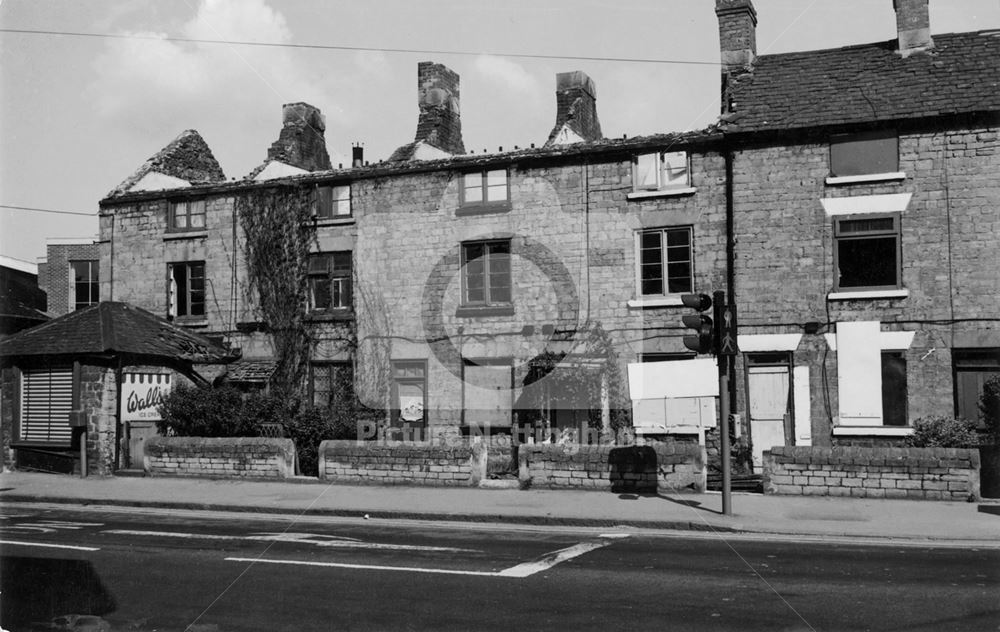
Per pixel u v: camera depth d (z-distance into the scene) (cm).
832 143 1998
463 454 1745
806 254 1988
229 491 1741
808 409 1959
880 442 1903
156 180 2723
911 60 2097
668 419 2066
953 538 1212
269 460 1883
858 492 1530
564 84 2564
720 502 1510
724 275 2059
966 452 1476
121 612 832
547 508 1476
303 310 2441
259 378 2369
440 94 2673
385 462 1798
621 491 1647
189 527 1384
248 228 2505
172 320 2559
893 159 1958
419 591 910
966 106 1889
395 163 2373
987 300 1859
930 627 759
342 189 2456
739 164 2052
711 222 2080
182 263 2583
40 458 2091
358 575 991
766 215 2020
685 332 2073
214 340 2484
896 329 1916
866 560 1066
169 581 963
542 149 2223
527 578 970
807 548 1159
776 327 1992
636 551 1142
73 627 780
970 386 1870
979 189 1881
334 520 1475
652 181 2155
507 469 2050
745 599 864
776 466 1579
